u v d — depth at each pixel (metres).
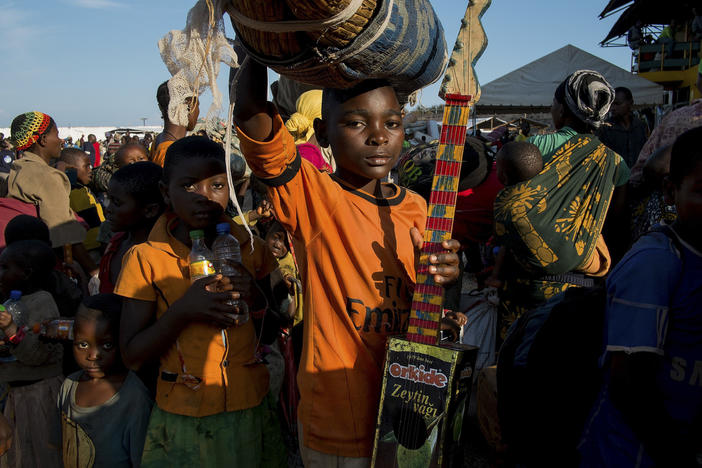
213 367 2.00
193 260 2.01
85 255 4.23
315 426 1.70
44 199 3.95
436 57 1.53
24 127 4.12
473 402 3.54
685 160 1.62
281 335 2.82
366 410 1.68
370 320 1.68
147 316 2.05
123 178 2.66
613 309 1.74
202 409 1.98
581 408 1.96
